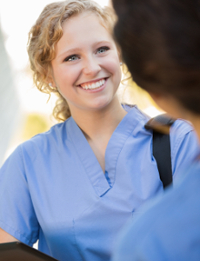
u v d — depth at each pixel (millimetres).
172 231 620
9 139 5520
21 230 1546
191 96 627
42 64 1545
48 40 1460
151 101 770
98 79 1439
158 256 614
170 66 622
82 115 1554
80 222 1450
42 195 1545
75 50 1430
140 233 651
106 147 1504
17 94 6266
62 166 1562
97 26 1439
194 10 601
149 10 639
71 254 1467
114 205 1425
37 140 1651
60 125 1679
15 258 1202
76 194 1498
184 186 658
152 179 1402
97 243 1425
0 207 1573
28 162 1604
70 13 1435
